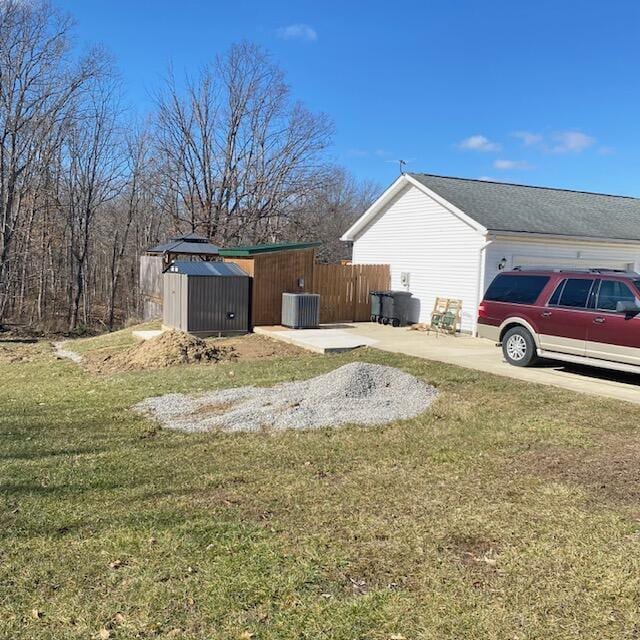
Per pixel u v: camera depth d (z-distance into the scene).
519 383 8.89
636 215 19.98
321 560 3.62
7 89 24.97
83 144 30.06
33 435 6.56
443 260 16.38
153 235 35.53
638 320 8.57
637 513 4.26
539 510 4.34
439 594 3.23
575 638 2.84
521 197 18.52
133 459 5.68
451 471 5.26
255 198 32.91
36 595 3.25
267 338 14.53
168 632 2.92
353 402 7.81
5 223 25.39
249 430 6.67
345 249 39.88
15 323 27.27
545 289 10.09
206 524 4.16
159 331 16.14
